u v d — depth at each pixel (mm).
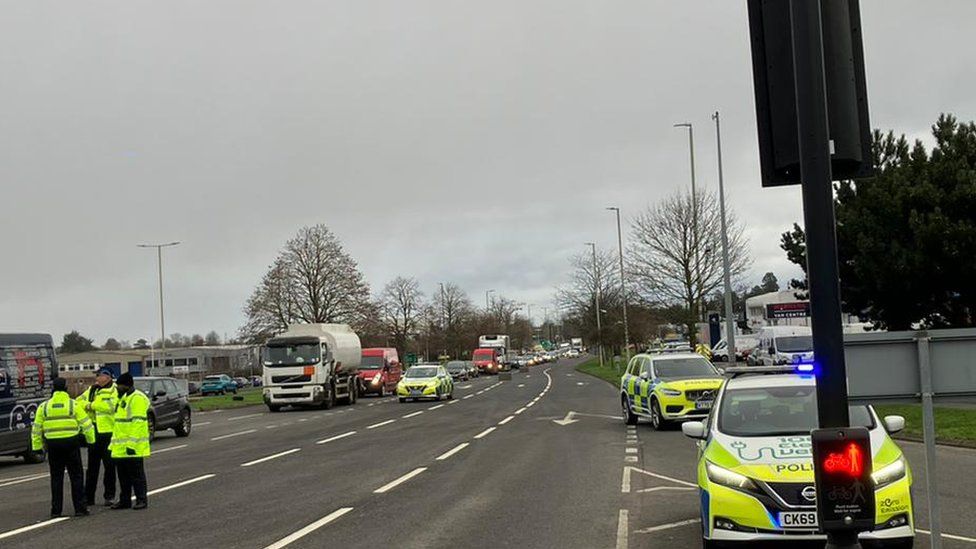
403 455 17516
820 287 4773
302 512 11094
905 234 25234
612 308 72375
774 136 5055
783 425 8547
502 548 8594
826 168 4789
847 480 4656
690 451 16516
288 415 35438
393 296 97250
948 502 10211
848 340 5984
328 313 69250
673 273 47188
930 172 25172
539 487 12586
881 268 25016
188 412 26938
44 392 21094
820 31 4844
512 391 47594
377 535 9414
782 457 7648
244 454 19266
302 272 69688
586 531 9328
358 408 37875
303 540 9273
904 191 24766
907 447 15625
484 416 28438
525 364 92000
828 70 4895
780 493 7289
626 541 8781
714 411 9062
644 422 23969
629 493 11820
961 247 23125
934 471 5906
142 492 12102
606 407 30938
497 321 135875
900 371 5938
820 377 4773
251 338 69625
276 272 69688
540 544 8742
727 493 7457
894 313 26578
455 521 10109
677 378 21156
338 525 10086
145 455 12180
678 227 47156
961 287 24516
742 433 8414
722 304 62500
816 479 4750
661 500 11180
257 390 84750
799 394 9062
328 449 19484
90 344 155125
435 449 18469
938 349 5898
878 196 25609
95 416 12750
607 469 14312
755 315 95562
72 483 11734
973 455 14289
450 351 114938
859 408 8539
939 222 23156
